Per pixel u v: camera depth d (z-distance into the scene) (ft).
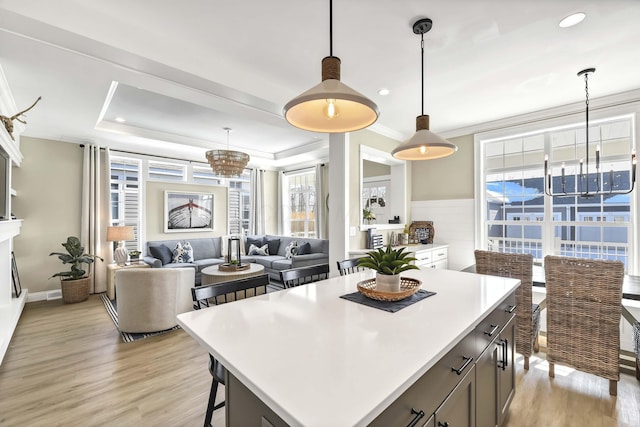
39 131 13.78
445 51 7.61
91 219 15.42
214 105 9.73
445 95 10.30
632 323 7.50
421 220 15.76
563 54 7.73
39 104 10.48
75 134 14.42
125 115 13.25
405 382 2.58
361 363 2.90
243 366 2.83
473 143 13.87
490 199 13.69
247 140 17.93
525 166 12.70
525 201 12.69
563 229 11.73
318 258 17.47
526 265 7.96
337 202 12.25
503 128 12.89
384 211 17.88
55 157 14.87
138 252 16.07
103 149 16.20
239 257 14.92
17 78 8.47
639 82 9.29
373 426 2.38
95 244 15.53
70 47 6.33
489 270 8.56
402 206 15.83
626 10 6.05
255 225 22.84
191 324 3.98
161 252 16.62
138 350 9.05
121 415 6.15
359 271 8.36
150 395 6.83
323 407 2.22
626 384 7.41
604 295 6.98
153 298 10.19
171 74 7.60
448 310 4.52
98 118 12.05
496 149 13.52
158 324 10.28
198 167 20.48
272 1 5.86
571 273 7.40
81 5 5.90
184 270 11.16
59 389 7.04
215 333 3.66
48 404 6.49
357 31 6.81
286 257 19.03
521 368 8.21
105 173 16.10
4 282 11.23
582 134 11.37
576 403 6.65
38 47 6.31
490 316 4.97
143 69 7.33
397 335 3.58
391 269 5.13
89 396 6.78
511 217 13.05
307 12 6.19
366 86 9.57
